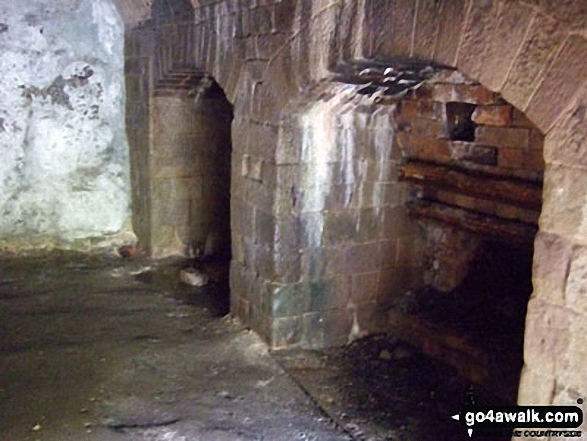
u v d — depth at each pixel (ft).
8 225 19.25
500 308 12.81
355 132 13.11
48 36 18.76
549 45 6.61
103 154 20.02
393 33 8.71
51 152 19.40
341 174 13.14
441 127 12.61
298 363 12.80
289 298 13.11
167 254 19.72
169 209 19.40
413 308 14.10
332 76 10.59
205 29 14.39
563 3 6.43
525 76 6.90
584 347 6.52
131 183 20.38
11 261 18.79
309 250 13.12
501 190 11.62
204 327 14.44
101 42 19.34
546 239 6.84
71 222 19.92
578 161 6.43
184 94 18.60
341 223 13.39
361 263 13.84
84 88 19.39
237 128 13.71
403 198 14.11
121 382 11.73
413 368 12.82
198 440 9.89
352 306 13.94
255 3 12.30
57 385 11.53
